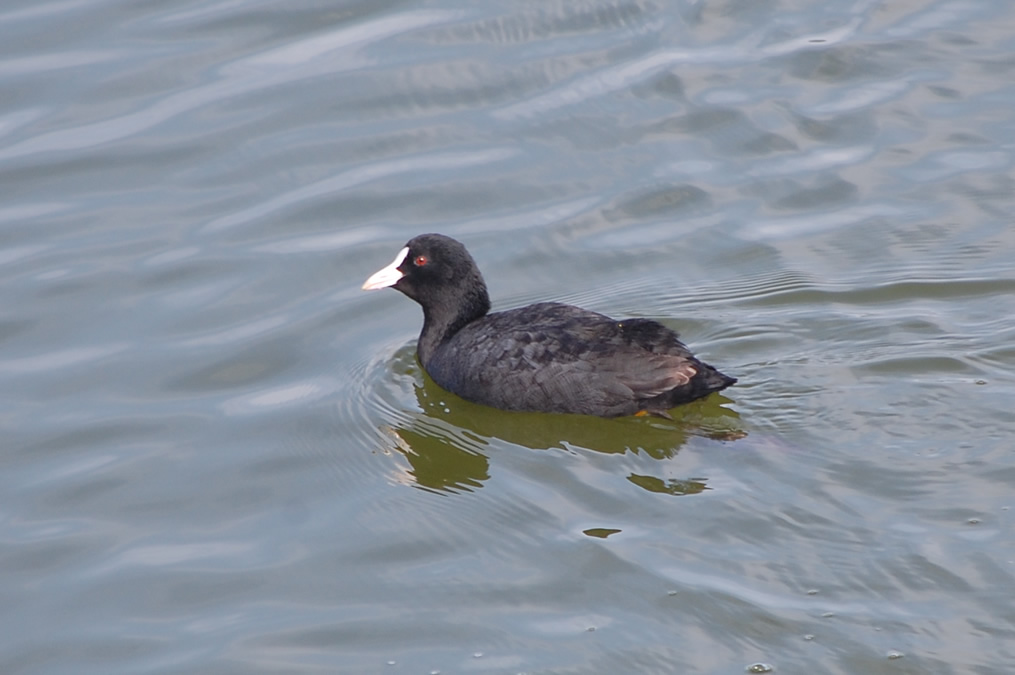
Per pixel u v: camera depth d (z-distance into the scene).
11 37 20.78
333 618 11.18
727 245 16.81
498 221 17.50
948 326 14.43
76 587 11.94
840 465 12.13
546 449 13.20
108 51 20.52
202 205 17.91
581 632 10.55
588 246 17.02
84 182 18.25
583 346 13.53
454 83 19.81
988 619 10.08
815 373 13.71
